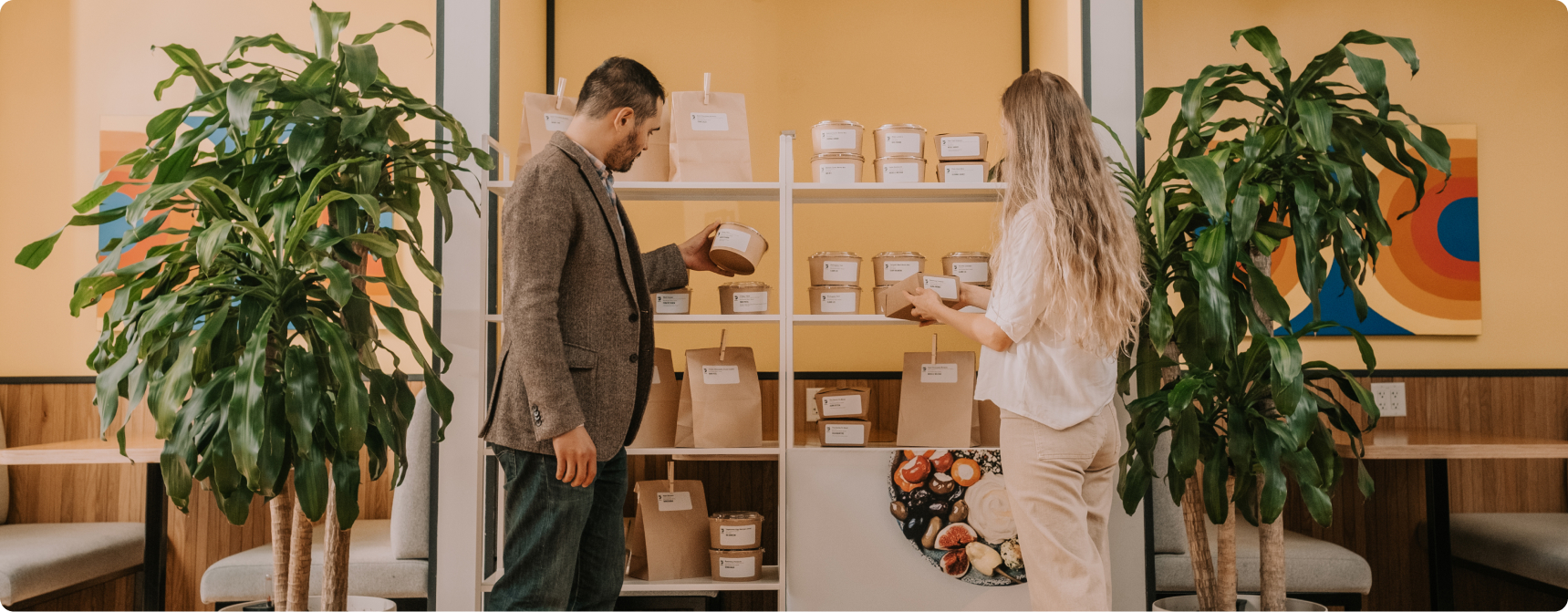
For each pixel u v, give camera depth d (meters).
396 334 1.87
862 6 3.27
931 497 2.28
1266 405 2.09
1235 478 2.01
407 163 1.96
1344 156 2.05
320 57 1.96
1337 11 3.21
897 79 3.26
